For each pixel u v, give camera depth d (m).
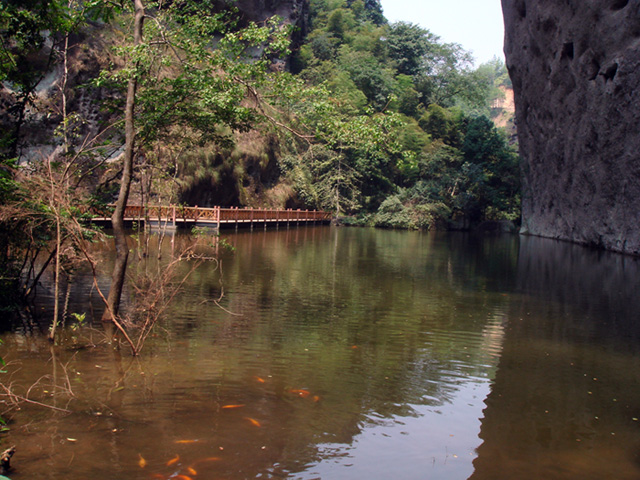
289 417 4.07
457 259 17.00
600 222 22.20
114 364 5.17
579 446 3.77
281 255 15.70
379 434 3.86
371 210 41.81
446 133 48.94
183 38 6.75
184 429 3.77
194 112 7.18
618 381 5.23
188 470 3.21
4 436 3.57
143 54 6.42
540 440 3.85
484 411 4.37
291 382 4.87
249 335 6.49
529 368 5.58
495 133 44.31
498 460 3.53
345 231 31.61
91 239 6.84
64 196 6.36
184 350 5.73
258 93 7.21
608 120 20.34
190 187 25.44
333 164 39.59
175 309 7.75
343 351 5.97
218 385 4.70
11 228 6.95
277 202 34.38
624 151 19.53
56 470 3.14
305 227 33.75
